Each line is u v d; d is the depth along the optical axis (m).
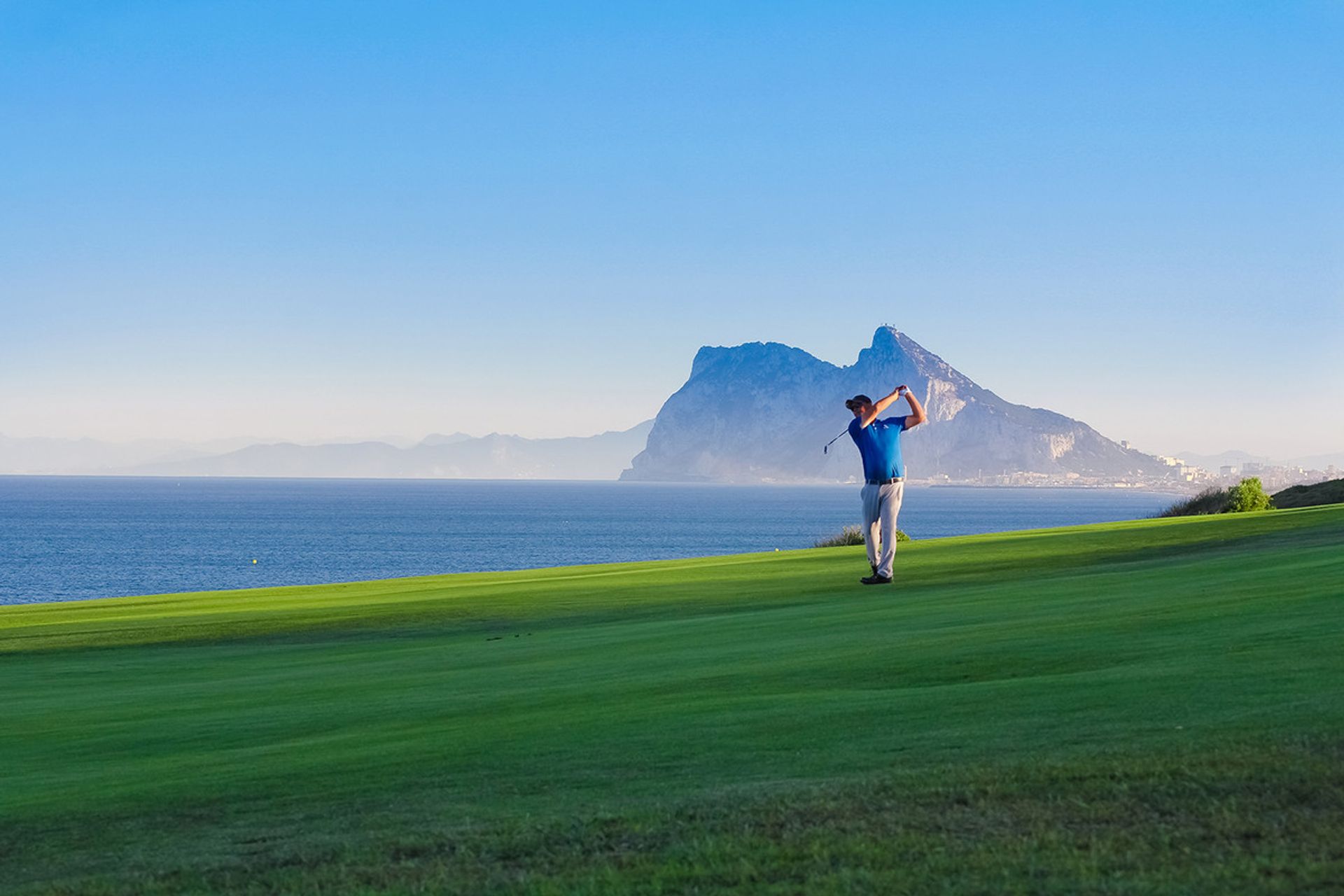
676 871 5.86
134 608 34.00
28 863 7.17
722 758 8.49
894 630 16.34
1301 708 8.01
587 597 29.91
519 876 6.02
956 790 6.82
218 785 9.12
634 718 10.68
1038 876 5.35
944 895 5.21
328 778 9.06
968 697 9.97
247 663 20.66
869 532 27.33
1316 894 4.90
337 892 6.02
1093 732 8.02
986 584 24.92
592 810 7.21
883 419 27.08
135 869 6.80
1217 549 30.16
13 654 23.91
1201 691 9.03
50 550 142.50
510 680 14.83
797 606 23.36
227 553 139.38
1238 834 5.69
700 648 16.53
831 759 8.09
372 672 17.52
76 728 13.48
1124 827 5.95
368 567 117.44
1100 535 41.03
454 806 7.73
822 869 5.71
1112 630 13.48
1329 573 17.73
